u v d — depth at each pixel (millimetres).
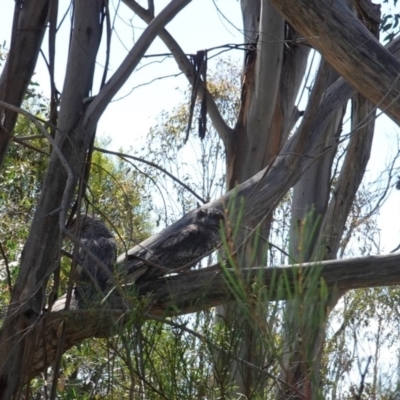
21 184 16734
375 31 15125
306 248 4402
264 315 4656
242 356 7418
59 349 8930
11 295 9828
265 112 16484
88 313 8586
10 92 10875
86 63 10461
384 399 4398
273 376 6445
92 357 9766
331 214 16672
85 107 10297
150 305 9352
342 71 9250
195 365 7219
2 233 16000
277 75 16266
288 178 11484
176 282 9680
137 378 7594
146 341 7496
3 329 9609
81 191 9406
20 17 10906
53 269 8742
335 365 5891
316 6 8984
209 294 9250
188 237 10461
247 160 16562
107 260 9977
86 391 10305
